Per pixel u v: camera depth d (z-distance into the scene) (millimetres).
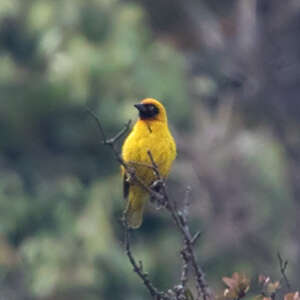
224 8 24016
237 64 21266
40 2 19453
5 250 18078
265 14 22438
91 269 18000
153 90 19031
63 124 19984
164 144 9805
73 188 19250
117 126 18797
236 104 20266
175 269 18766
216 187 17953
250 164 18734
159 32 23109
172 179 17797
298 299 7449
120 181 19328
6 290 17688
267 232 18797
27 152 20141
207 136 18266
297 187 20016
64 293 17812
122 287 18359
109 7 19578
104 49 19094
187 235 7637
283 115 21281
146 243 19391
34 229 18766
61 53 18828
